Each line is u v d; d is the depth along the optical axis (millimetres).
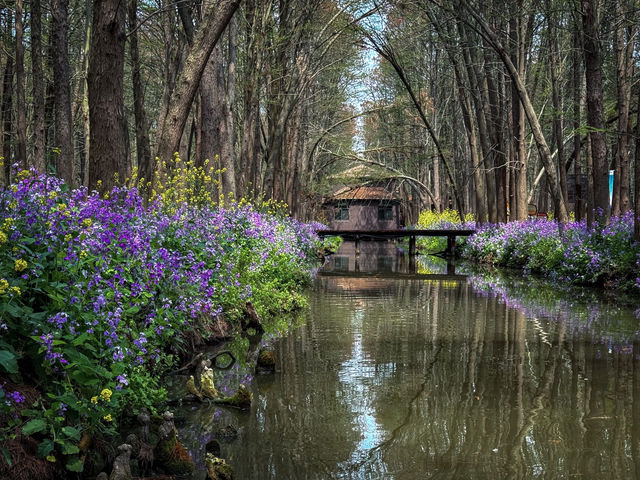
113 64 7926
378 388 6293
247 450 4633
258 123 22344
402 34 28234
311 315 11062
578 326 9625
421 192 51250
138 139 17234
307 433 5000
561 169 23062
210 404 5770
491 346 8250
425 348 8172
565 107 29469
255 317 9188
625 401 5754
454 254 29531
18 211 4531
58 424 3834
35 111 14156
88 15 16156
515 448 4656
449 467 4301
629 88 18844
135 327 5332
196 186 10742
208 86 14953
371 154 54000
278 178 24375
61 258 4309
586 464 4336
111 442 4500
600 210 16781
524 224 22391
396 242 54469
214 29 8734
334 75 34938
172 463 4254
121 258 5457
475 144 28328
